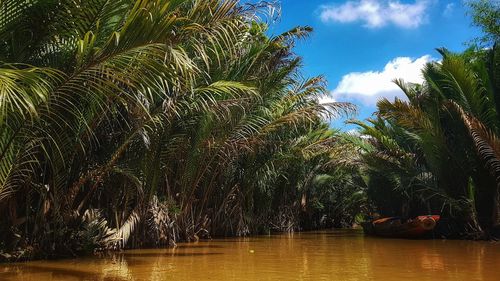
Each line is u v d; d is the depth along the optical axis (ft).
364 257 30.14
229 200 50.80
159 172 34.58
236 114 37.81
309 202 77.05
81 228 30.12
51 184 27.53
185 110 32.50
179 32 23.09
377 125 60.34
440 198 50.08
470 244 41.06
